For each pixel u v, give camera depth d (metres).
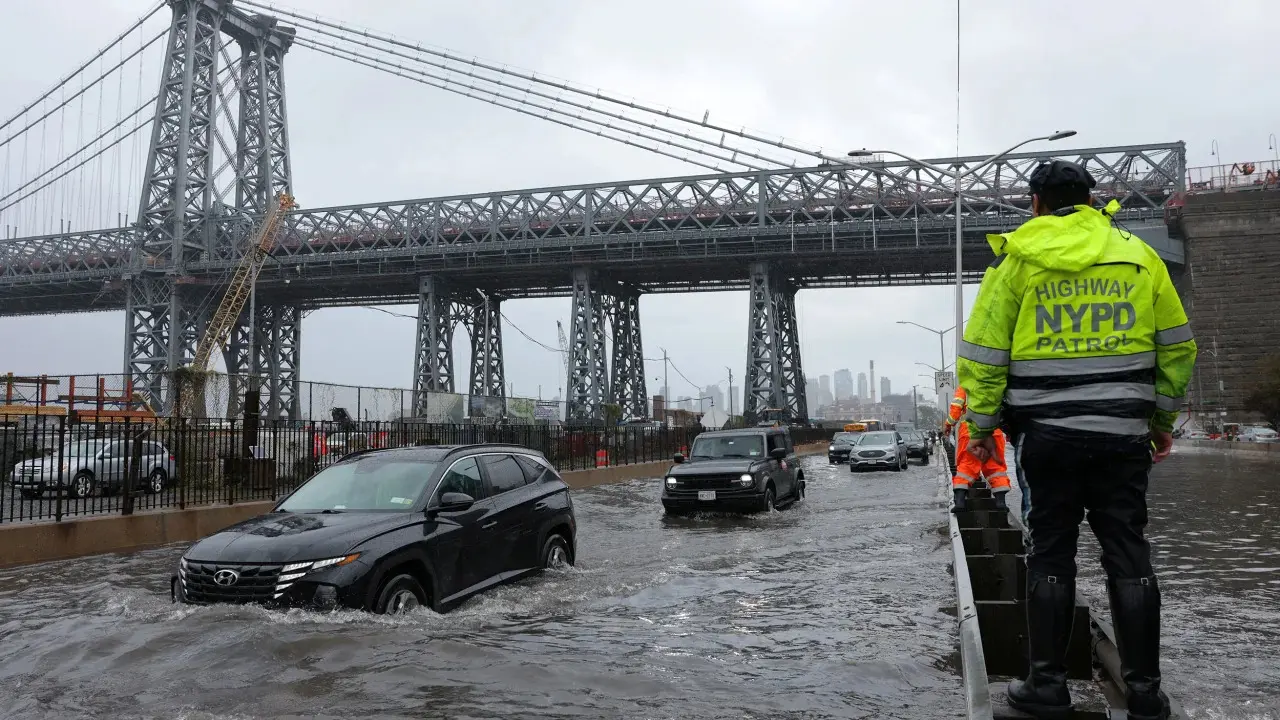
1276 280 66.44
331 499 7.71
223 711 4.61
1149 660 3.24
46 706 4.76
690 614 7.16
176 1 80.12
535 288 85.25
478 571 7.68
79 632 6.29
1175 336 3.23
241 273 75.75
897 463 32.03
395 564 6.67
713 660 5.59
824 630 6.50
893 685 5.02
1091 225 3.38
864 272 74.56
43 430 13.12
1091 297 3.29
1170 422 3.37
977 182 65.69
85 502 13.71
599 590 8.23
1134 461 3.28
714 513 16.80
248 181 84.81
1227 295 66.94
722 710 4.58
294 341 89.56
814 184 69.50
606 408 55.47
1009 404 3.43
